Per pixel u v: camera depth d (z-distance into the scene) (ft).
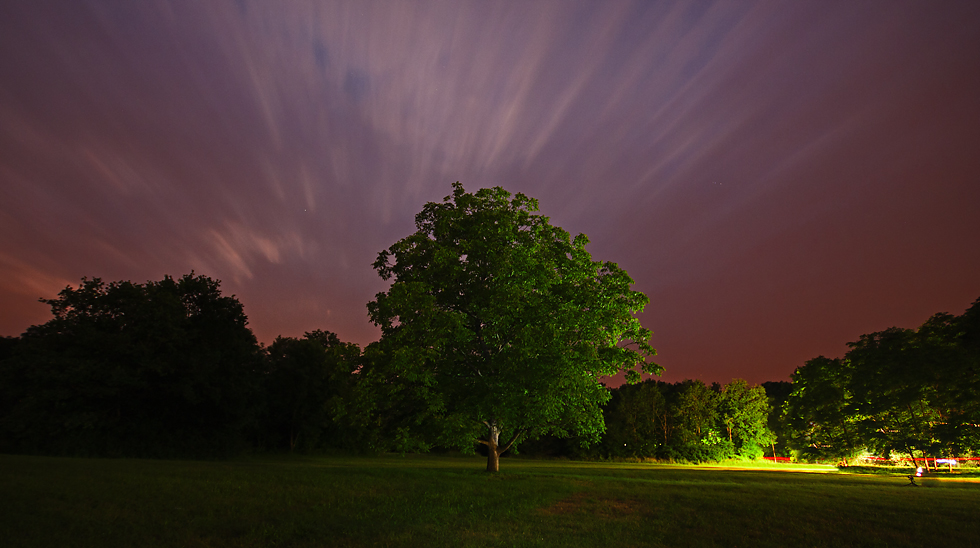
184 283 156.66
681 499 54.80
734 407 249.55
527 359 71.77
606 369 78.48
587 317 78.13
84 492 43.14
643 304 82.17
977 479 110.11
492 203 86.53
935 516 46.60
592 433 80.33
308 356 209.15
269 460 157.58
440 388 78.38
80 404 134.41
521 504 47.32
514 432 89.66
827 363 192.75
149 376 139.64
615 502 51.67
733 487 70.95
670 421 247.09
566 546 31.71
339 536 32.19
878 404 151.74
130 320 142.61
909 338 150.41
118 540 28.94
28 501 38.06
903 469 156.66
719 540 35.19
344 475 70.23
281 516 37.60
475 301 78.69
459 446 74.90
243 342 159.12
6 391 134.41
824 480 99.71
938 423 142.41
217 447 150.71
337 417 76.89
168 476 59.36
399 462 163.22
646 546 32.68
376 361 76.64
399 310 73.36
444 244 84.53
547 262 78.69
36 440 126.72
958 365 127.75
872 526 41.14
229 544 29.40
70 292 140.15
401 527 35.17
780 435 304.30
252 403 177.88
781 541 34.99
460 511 42.70
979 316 128.26
